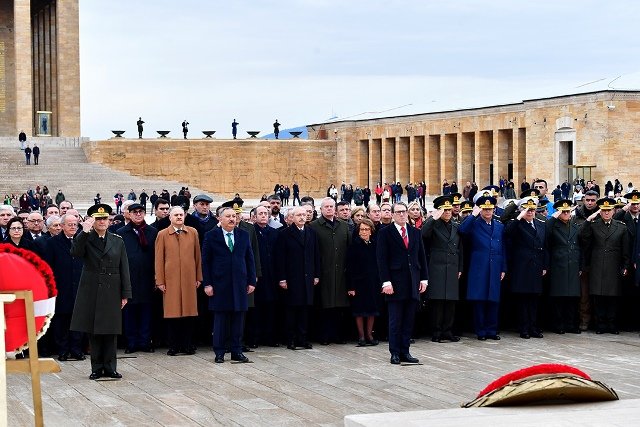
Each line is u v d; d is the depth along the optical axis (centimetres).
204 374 1989
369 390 1789
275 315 2417
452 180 11006
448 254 2405
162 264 2252
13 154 10762
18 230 2183
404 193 11694
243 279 2155
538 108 9525
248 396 1742
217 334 2150
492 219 2462
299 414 1588
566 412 638
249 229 2309
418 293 2089
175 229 2264
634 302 2639
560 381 656
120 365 2122
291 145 12006
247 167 11819
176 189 10212
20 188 9600
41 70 12238
